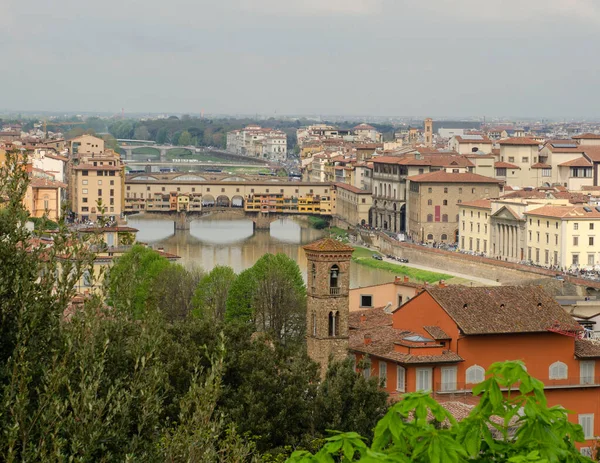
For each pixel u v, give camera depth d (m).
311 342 136.25
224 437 93.69
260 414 100.75
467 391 125.06
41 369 54.38
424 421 40.88
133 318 65.25
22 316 54.72
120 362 58.12
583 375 129.25
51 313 56.50
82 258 59.25
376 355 129.00
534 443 41.09
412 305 134.88
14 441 48.50
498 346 127.38
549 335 128.75
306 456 41.09
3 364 53.84
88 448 50.19
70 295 57.94
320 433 102.44
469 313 128.75
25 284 55.50
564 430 41.97
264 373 104.50
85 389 51.75
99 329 58.16
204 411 57.72
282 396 104.25
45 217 61.44
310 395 107.94
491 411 42.75
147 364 59.47
